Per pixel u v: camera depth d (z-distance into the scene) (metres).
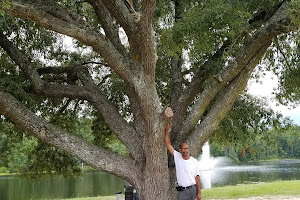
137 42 6.11
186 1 7.19
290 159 69.50
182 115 7.31
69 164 10.32
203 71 7.35
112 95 10.01
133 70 5.92
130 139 6.59
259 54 6.54
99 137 10.71
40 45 8.84
